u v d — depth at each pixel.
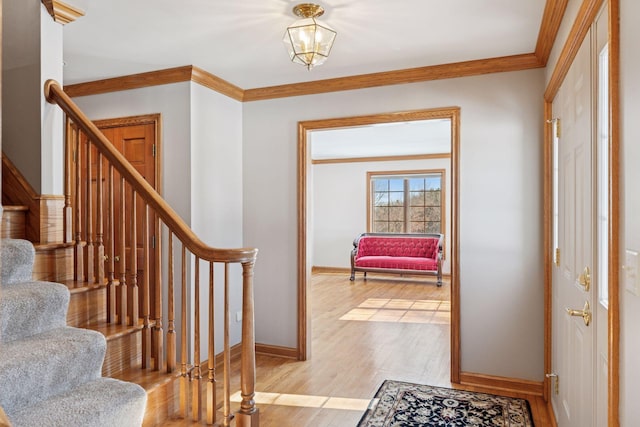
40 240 2.41
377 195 9.38
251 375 2.15
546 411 2.93
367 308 6.09
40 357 1.73
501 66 3.27
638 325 1.14
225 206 3.93
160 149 3.61
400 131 6.19
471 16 2.59
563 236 2.53
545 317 3.13
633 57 1.19
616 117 1.32
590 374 1.81
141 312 3.64
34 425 1.56
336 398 3.14
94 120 3.86
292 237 3.99
